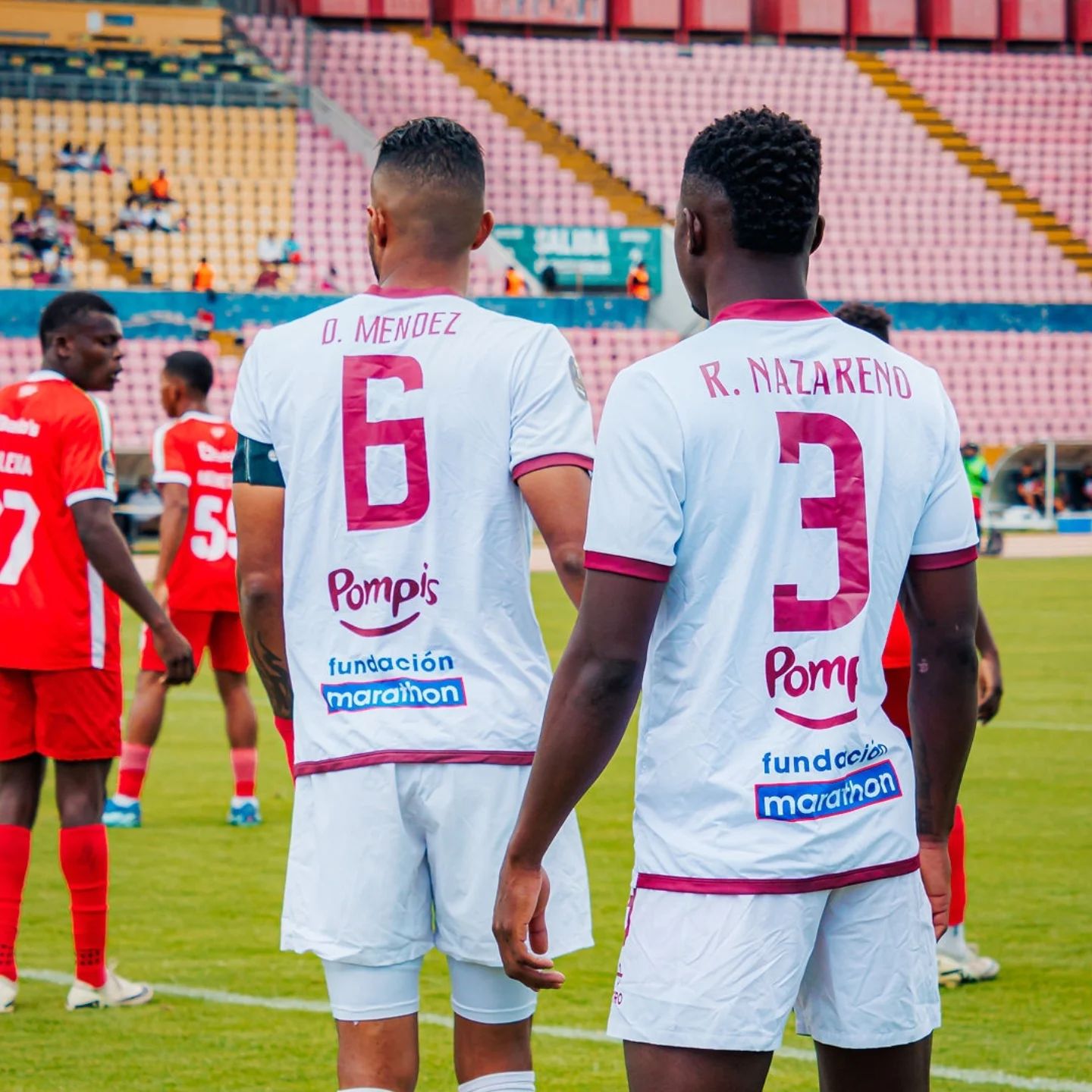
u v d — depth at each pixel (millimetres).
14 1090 16562
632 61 148625
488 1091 11945
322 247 124938
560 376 11992
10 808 19781
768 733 9578
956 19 158750
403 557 11844
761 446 9609
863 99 151625
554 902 11969
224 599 30703
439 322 12016
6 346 108125
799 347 9867
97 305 19625
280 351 12219
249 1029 18844
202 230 122812
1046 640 62375
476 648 11859
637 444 9477
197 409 30719
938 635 10227
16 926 19766
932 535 10141
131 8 135500
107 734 19516
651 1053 9500
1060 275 142625
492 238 125625
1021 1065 17141
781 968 9430
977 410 130000
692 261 10250
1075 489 130125
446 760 11695
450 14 149750
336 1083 16844
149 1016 19375
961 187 146500
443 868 11797
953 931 20625
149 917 24406
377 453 11875
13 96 127000
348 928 11680
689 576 9594
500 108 142375
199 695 53219
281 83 136250
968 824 31078
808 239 10102
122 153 127188
